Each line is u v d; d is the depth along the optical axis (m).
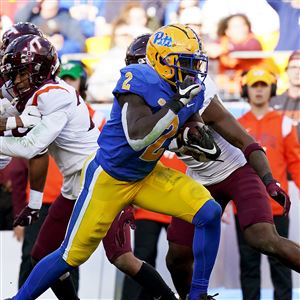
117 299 21.61
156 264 22.16
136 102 13.39
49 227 16.62
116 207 14.38
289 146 20.61
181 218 14.42
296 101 24.12
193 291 14.71
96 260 21.81
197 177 16.70
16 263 21.52
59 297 16.81
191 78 13.28
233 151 16.28
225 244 22.38
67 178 16.23
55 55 15.66
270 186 14.74
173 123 13.69
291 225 22.02
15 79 15.36
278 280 20.05
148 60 13.75
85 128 15.98
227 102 23.61
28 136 15.16
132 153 13.80
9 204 22.19
